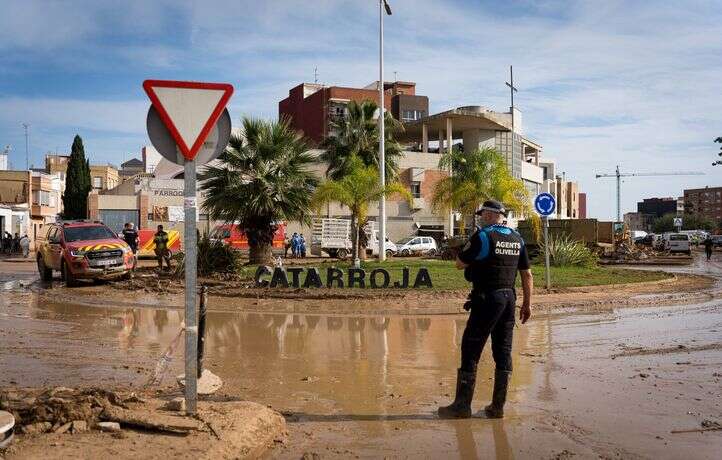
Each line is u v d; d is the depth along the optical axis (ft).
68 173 211.61
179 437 16.43
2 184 203.31
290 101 251.80
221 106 18.11
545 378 25.20
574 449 17.01
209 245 73.77
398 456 16.51
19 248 184.55
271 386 23.81
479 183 97.86
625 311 47.42
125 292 59.31
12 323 40.27
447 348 31.81
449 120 193.88
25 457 14.66
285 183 90.79
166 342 33.35
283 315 44.19
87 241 67.97
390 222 185.37
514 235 20.43
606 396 22.41
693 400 21.85
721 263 132.98
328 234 139.74
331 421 19.49
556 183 316.60
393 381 24.72
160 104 17.85
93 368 26.66
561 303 51.19
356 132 146.10
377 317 43.32
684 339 34.63
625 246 153.48
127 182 183.21
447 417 19.93
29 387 22.75
